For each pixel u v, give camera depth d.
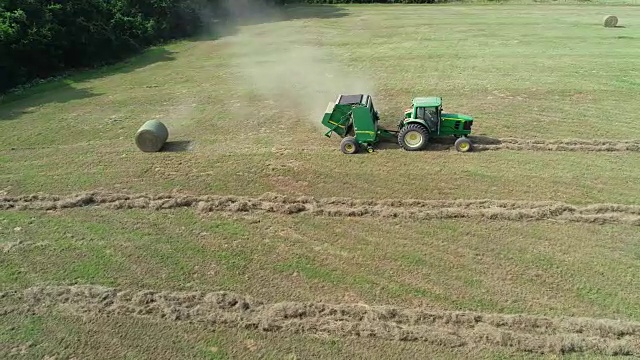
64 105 21.88
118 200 13.45
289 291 9.86
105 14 31.73
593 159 15.20
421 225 12.02
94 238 11.78
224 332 8.91
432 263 10.59
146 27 34.94
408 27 40.41
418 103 15.90
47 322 9.20
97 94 23.53
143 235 11.88
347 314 9.19
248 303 9.51
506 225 11.89
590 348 8.33
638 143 16.05
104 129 18.88
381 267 10.51
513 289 9.73
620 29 36.41
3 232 12.07
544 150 15.95
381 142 16.98
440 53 30.14
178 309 9.38
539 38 33.81
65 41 27.77
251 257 10.95
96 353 8.49
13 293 9.93
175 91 23.70
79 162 15.97
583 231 11.57
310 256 10.95
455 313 9.06
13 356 8.44
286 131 18.30
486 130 17.72
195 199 13.38
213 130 18.59
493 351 8.33
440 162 15.30
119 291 9.95
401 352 8.35
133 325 9.10
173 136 18.12
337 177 14.55
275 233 11.88
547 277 10.04
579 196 13.09
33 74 26.66
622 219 11.89
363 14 49.56
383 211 12.58
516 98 21.14
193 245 11.44
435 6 54.72
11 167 15.69
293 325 8.96
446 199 13.13
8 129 18.95
